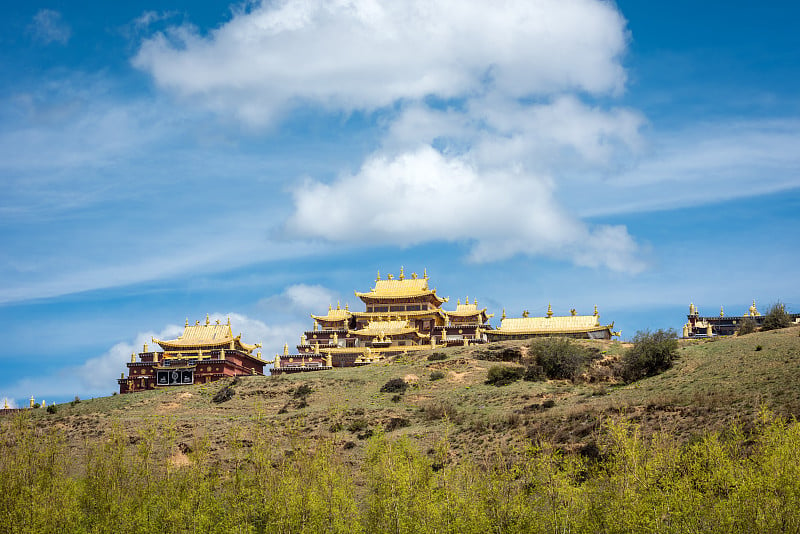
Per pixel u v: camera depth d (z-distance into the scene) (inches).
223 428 4643.2
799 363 4247.0
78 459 4195.4
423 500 3063.5
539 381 5196.9
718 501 2662.4
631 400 4205.2
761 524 2527.1
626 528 2687.0
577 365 5305.1
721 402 3818.9
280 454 4116.6
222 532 3129.9
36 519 3127.5
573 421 4033.0
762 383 4013.3
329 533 3080.7
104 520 3211.1
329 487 3262.8
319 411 4977.9
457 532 2918.3
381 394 5324.8
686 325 7219.5
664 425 3705.7
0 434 4104.3
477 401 4913.9
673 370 4859.7
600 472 3085.6
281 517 3097.9
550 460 3134.8
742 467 2780.5
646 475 2866.6
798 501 2554.1
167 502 3253.0
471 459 3846.0
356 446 4338.1
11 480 3341.5
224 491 3412.9
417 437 4284.0
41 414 5364.2
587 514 2832.2
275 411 5246.1
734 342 5172.2
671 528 2625.5
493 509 2938.0
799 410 3491.6
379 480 3277.6
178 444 4311.0
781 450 2716.5
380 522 3112.7
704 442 3009.4
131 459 3708.2
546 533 2837.1
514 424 4185.5
